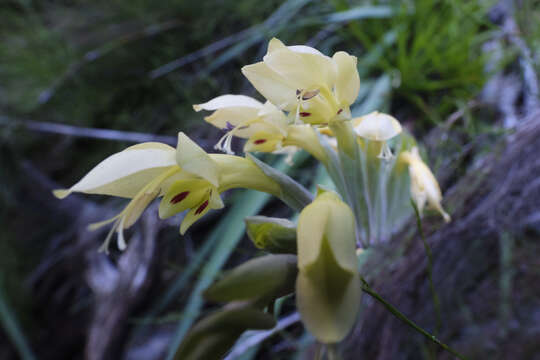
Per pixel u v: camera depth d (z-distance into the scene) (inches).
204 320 6.2
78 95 21.7
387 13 16.5
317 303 5.8
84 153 22.5
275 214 16.1
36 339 20.0
